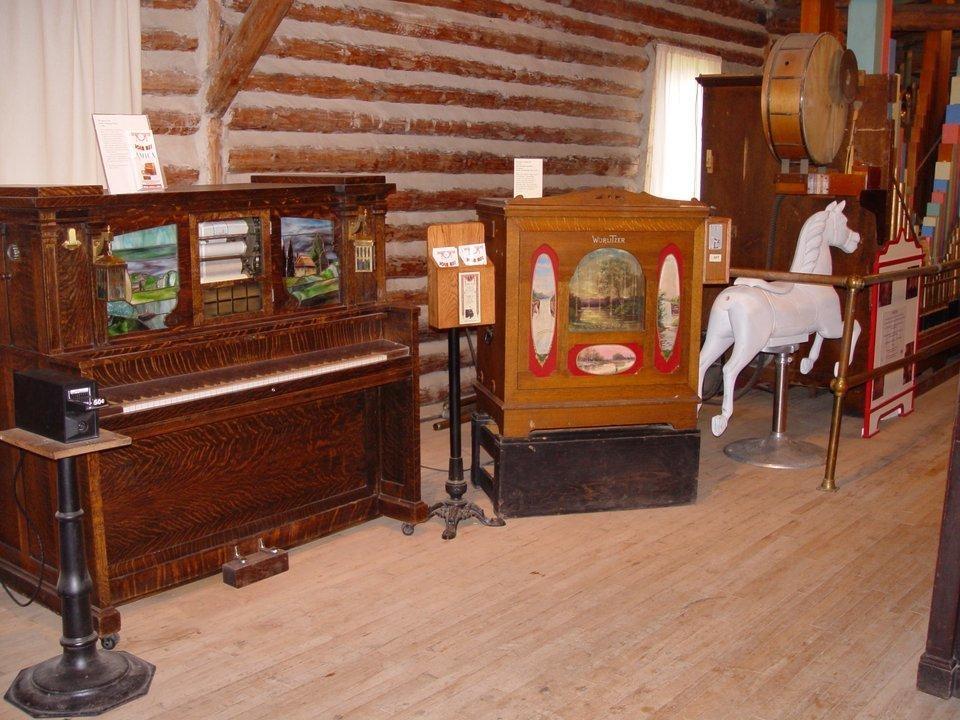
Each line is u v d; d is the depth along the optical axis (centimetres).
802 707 292
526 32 657
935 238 877
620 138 774
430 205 611
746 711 289
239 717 284
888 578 383
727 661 318
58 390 280
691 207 437
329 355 396
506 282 424
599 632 337
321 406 408
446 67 600
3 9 400
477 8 609
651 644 329
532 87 677
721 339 511
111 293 320
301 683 303
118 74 439
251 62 461
